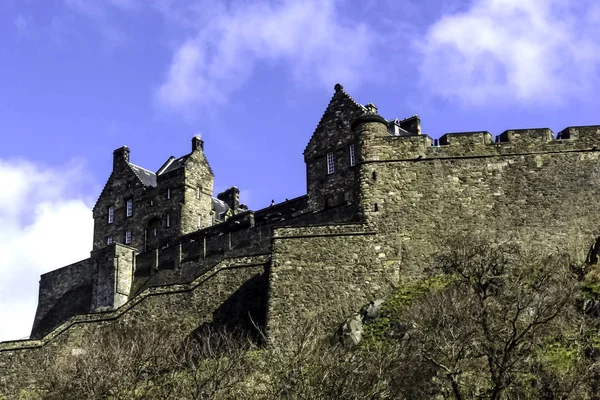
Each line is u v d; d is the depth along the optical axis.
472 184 49.72
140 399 38.59
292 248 48.53
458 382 34.53
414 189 49.81
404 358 36.59
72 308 69.00
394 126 63.59
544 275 40.56
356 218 50.34
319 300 47.00
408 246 48.38
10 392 51.81
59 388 41.28
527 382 35.03
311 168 63.22
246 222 63.81
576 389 34.59
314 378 34.94
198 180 75.81
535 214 48.72
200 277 51.19
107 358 42.62
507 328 35.34
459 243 45.47
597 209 48.59
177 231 73.06
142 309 51.91
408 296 44.97
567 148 50.00
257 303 49.41
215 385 37.28
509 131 50.75
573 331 38.12
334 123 62.97
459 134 50.84
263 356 40.09
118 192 78.88
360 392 34.28
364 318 44.44
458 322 36.12
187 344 44.22
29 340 53.28
